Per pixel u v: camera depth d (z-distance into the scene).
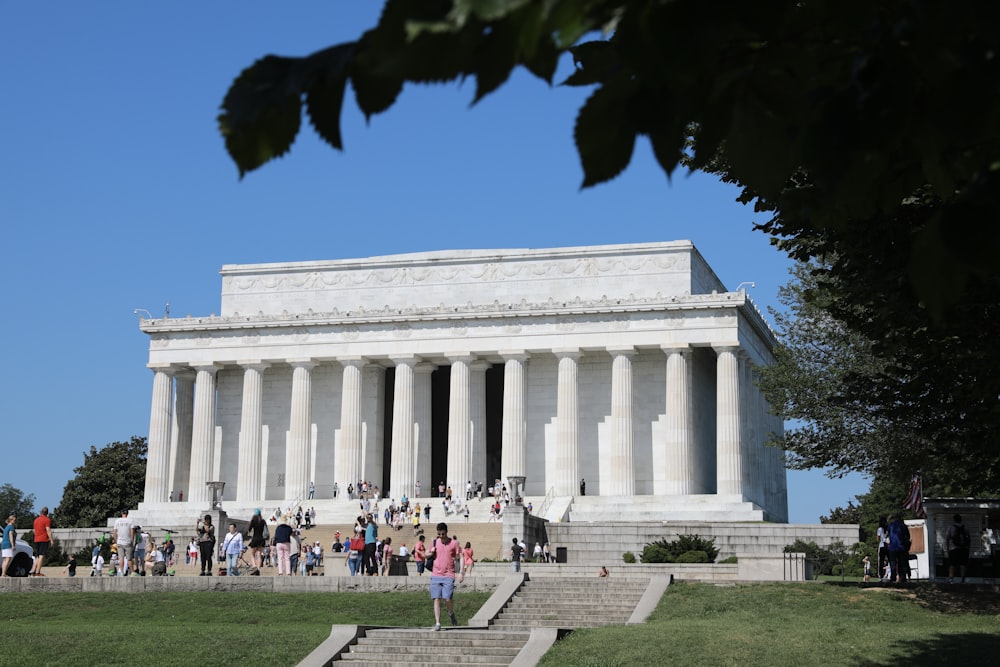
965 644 35.88
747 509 108.44
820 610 47.41
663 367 119.94
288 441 122.88
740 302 112.38
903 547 54.03
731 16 5.55
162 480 122.25
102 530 103.00
